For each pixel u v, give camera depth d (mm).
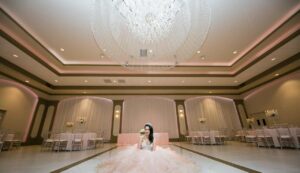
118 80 8805
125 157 1864
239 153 4375
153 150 2205
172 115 9945
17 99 7594
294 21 4664
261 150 4875
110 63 7332
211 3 4234
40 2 4086
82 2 4137
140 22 2648
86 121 9375
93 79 8531
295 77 7082
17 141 7098
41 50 5949
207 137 7773
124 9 2645
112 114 9672
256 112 9359
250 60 7082
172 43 4125
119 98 10016
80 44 5867
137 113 9828
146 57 5043
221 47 6258
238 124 9930
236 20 4863
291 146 5109
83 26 4973
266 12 4547
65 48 6090
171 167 1592
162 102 10234
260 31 5359
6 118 7016
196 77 8609
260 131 5988
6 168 2920
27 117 8195
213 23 4961
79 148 5949
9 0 3971
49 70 7168
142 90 10023
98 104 9852
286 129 5277
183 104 10195
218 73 8555
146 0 2441
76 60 7012
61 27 4992
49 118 9352
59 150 5883
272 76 7855
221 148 5781
